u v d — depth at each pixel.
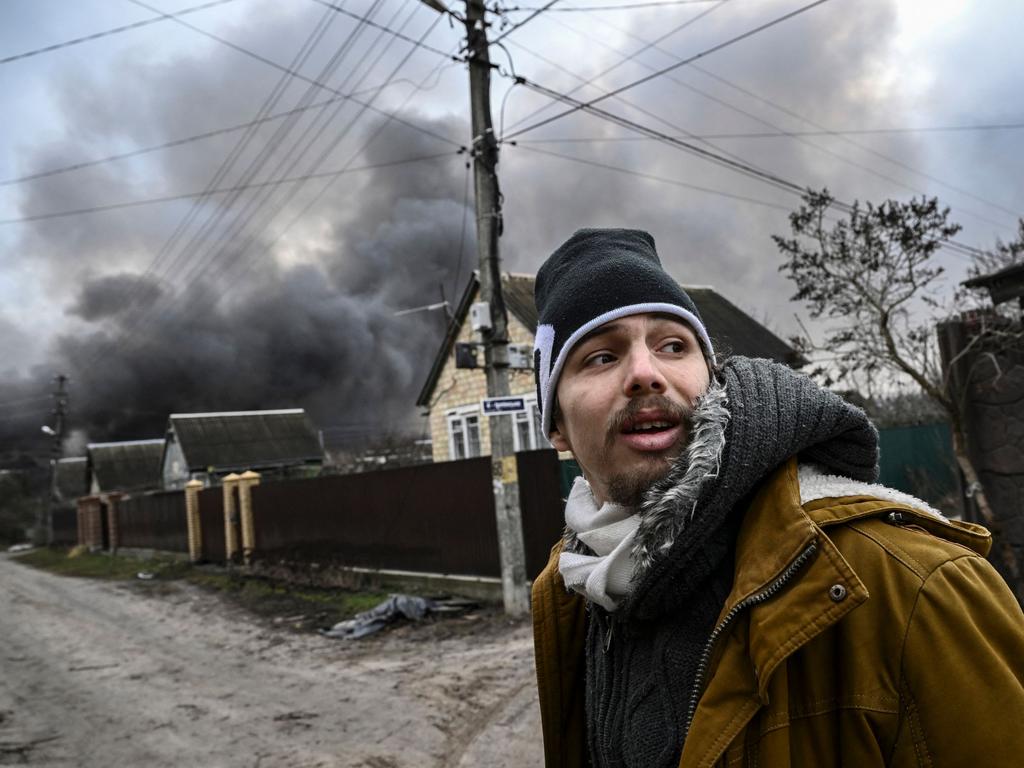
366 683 6.04
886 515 0.76
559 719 1.15
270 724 5.23
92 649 8.74
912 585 0.68
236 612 10.49
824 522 0.74
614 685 0.93
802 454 0.84
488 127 7.97
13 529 52.44
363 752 4.53
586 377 0.92
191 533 17.64
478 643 7.00
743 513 0.81
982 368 5.52
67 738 5.31
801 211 7.12
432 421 18.00
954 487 11.55
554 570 1.20
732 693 0.74
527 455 8.77
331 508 12.24
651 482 0.85
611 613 0.92
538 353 1.04
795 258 7.16
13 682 7.29
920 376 6.30
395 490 10.68
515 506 8.05
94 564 22.83
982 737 0.63
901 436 11.80
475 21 7.86
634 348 0.89
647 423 0.86
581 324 0.91
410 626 8.05
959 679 0.64
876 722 0.67
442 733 4.72
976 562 0.71
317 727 5.06
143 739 5.16
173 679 6.86
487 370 8.05
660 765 0.81
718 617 0.81
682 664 0.82
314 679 6.35
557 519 8.48
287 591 11.62
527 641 6.82
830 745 0.69
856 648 0.69
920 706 0.65
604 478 0.90
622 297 0.90
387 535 10.84
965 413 5.61
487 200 7.97
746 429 0.77
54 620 11.48
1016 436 5.30
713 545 0.80
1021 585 5.16
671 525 0.78
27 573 23.05
